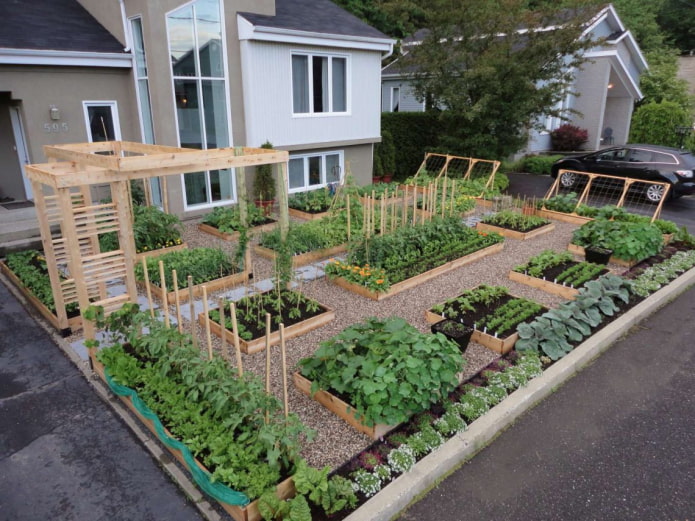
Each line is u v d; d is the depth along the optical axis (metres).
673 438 4.61
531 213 11.95
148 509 3.76
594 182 15.34
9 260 8.35
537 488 4.02
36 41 9.89
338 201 10.93
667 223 10.24
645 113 21.17
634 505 3.86
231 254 8.80
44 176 5.16
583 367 5.79
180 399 4.50
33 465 4.18
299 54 12.38
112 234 8.48
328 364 4.75
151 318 5.10
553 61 15.41
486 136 15.79
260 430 3.79
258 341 5.78
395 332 4.88
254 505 3.51
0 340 6.20
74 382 5.34
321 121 13.37
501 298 7.08
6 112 11.33
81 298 5.19
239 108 11.77
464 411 4.68
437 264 8.37
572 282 7.61
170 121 10.62
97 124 11.18
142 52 10.65
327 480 3.79
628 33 21.39
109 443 4.44
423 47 16.08
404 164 18.33
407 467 4.02
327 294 7.53
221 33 11.05
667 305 7.46
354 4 24.55
